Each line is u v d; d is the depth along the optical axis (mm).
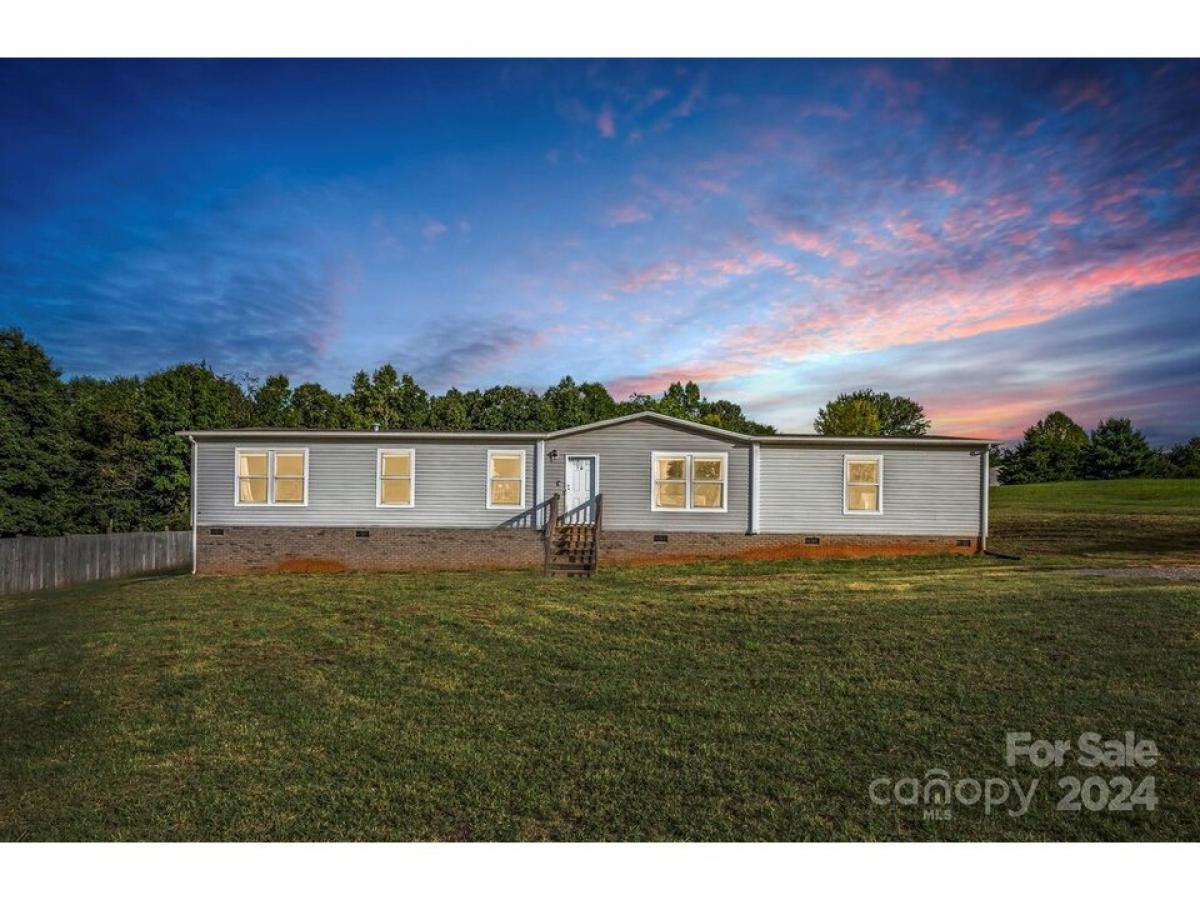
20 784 5496
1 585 17469
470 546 19047
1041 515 36531
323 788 5352
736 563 18500
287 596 14102
